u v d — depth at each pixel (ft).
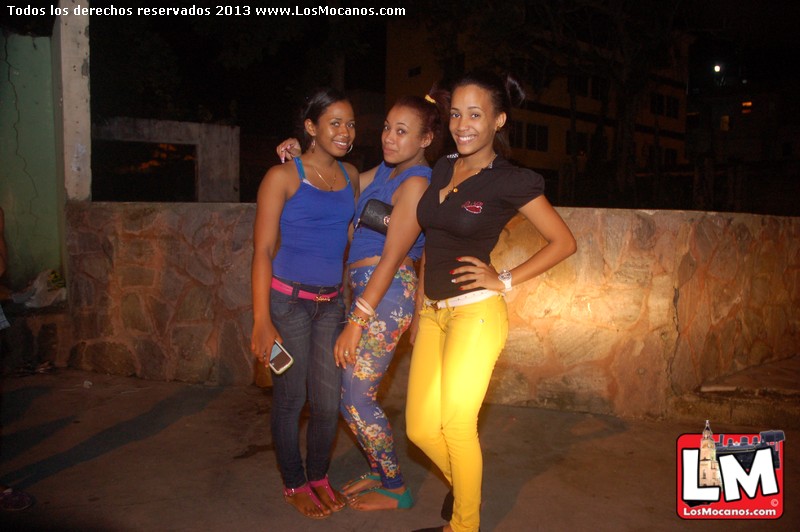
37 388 15.67
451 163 8.75
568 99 92.94
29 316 16.93
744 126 129.08
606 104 80.74
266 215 8.99
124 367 16.84
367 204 9.24
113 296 16.84
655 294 13.92
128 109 35.01
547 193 65.10
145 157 37.58
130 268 16.67
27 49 18.67
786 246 16.92
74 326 17.26
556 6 60.18
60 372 16.94
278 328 9.34
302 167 9.25
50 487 10.66
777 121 124.77
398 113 9.02
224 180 32.35
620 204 61.93
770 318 16.63
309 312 9.46
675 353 14.01
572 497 10.54
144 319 16.65
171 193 38.14
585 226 14.23
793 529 9.61
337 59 43.57
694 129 133.49
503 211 8.28
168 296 16.44
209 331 16.25
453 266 8.47
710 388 14.40
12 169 18.63
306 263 9.31
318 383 9.61
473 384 8.38
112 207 16.70
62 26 17.10
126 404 14.75
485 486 10.89
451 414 8.41
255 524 9.57
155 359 16.60
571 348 14.44
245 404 14.83
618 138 63.16
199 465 11.58
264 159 45.75
